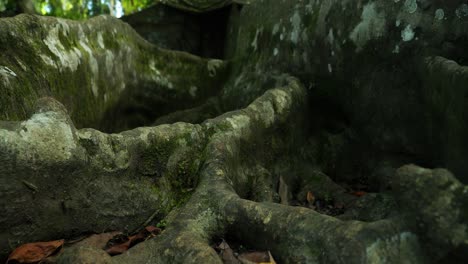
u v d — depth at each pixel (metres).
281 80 4.35
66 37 3.64
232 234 2.39
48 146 2.18
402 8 3.25
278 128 3.62
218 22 6.95
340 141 3.96
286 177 3.68
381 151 3.58
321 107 4.12
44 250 2.15
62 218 2.29
